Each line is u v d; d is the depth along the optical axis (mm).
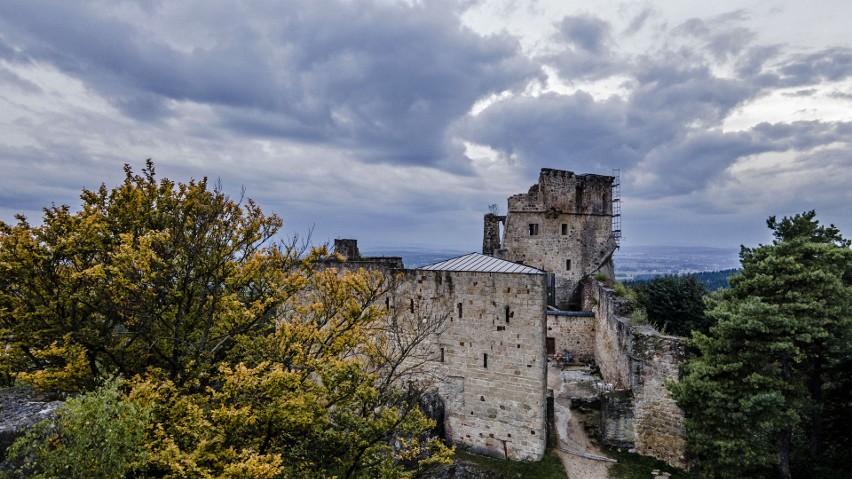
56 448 12367
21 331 19062
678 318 42719
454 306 28547
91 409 12117
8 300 18953
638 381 27297
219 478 12562
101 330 19516
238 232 22219
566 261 49688
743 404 21078
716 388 22266
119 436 12203
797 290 22469
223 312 20203
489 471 25453
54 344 16859
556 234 49656
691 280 45000
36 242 18609
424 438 25156
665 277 46062
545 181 49312
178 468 12195
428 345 29312
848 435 26438
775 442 23172
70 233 19703
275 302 20359
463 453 27609
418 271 29766
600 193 51312
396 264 38000
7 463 13320
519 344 26641
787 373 22781
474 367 27953
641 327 29297
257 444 15891
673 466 25797
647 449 26844
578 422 30734
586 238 50594
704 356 23844
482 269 28812
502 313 27125
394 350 25828
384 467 18375
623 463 26094
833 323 21609
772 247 24141
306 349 20250
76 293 18859
